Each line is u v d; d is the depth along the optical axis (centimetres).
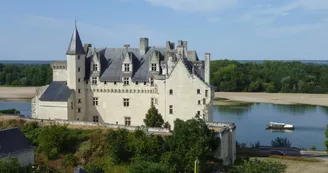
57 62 10869
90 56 11094
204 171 8031
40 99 10419
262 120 16375
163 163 7569
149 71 10406
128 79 10456
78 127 9412
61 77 10888
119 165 8044
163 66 10331
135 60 10794
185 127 8312
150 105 10369
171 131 9044
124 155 8150
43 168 8000
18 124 9750
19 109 18325
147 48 11050
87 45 11331
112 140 8381
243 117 17000
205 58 10138
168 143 8325
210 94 9912
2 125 9769
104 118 10650
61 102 10244
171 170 7456
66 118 10244
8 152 7388
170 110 10156
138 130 8594
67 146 8769
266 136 13525
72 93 10431
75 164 8338
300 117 17225
